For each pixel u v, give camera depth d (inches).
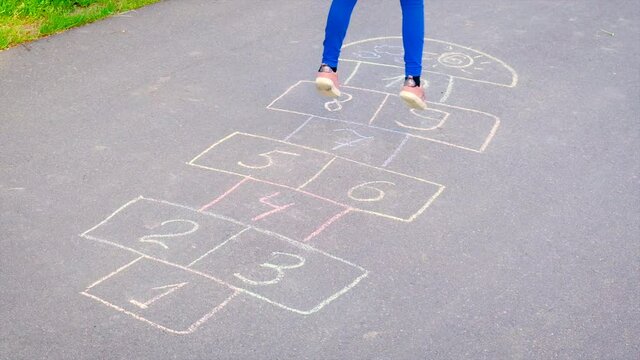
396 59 241.8
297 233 154.9
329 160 182.9
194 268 143.9
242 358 123.1
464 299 137.6
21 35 253.6
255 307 134.3
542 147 190.5
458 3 295.3
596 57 247.6
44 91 217.3
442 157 184.7
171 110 207.5
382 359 123.3
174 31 264.7
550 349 126.6
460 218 161.2
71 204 163.9
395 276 142.9
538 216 162.6
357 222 158.9
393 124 200.5
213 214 160.9
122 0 290.2
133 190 169.6
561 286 141.6
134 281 140.3
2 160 180.4
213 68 235.0
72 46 249.0
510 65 239.6
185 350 124.6
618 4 298.5
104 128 197.0
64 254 147.6
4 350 124.1
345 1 174.2
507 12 286.8
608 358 125.0
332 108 209.2
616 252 151.6
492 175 177.5
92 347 125.0
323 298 136.8
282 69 235.0
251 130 197.2
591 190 172.6
